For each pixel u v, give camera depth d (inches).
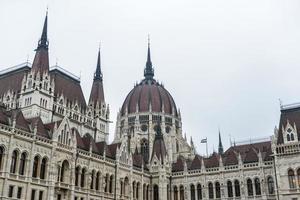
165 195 4256.9
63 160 3265.3
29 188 2886.3
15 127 2923.2
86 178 3484.3
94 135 4926.2
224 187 4010.8
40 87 4099.4
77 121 4603.8
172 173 4439.0
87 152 3560.5
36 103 3973.9
